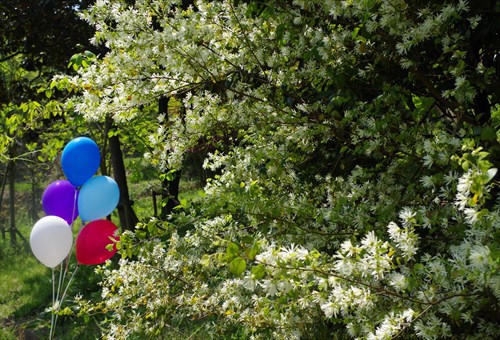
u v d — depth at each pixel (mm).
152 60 2689
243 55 2750
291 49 2680
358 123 2395
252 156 2662
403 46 2121
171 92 2752
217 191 2748
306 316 2209
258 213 2512
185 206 2918
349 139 2576
